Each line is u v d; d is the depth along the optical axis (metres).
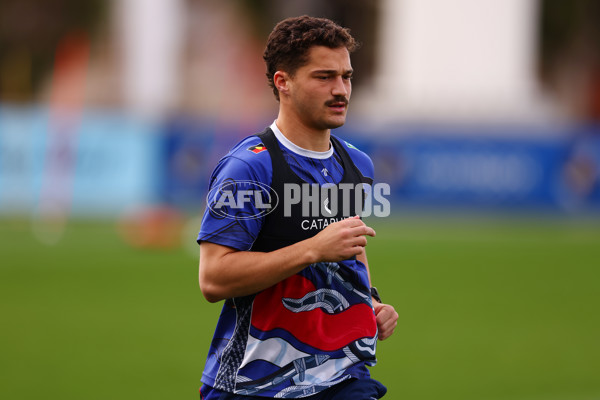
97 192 55.06
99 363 24.39
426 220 57.62
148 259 43.34
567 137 59.72
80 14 100.75
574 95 105.62
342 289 11.41
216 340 11.47
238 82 89.81
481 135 59.28
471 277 39.62
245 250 10.93
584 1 111.25
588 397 21.67
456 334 28.92
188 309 32.00
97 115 55.34
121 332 28.28
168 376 23.08
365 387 11.30
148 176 55.62
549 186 59.69
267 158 11.01
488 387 22.61
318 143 11.35
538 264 43.59
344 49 11.09
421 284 37.66
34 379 22.64
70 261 42.09
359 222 10.66
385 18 80.81
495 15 68.56
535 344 27.69
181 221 52.12
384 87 71.88
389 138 58.41
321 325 11.22
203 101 86.00
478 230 54.72
